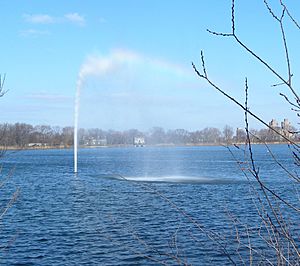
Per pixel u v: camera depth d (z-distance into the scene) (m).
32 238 22.39
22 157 160.38
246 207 28.86
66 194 43.12
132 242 20.53
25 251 19.89
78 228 24.77
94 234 22.92
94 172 75.81
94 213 29.92
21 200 36.88
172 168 84.50
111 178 62.03
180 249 17.73
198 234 20.42
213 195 38.62
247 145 4.52
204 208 30.62
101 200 37.66
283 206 20.28
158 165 96.62
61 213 30.59
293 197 27.39
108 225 24.92
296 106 4.12
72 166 96.06
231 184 49.59
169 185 49.50
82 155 180.62
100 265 17.72
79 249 20.16
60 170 82.00
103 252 19.42
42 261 18.44
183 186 48.12
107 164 103.06
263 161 90.25
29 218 28.25
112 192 44.69
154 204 34.03
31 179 61.53
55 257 19.02
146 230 23.27
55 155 188.38
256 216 24.59
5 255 19.06
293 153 4.35
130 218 27.36
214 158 134.25
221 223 23.52
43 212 30.92
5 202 34.81
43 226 25.58
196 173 68.88
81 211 31.39
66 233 23.55
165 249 18.36
